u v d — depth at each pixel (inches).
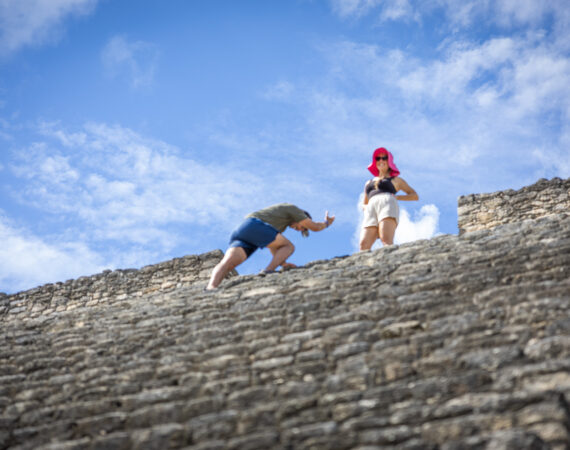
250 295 309.0
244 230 363.6
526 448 176.1
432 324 246.1
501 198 606.5
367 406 208.1
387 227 378.9
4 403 257.4
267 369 241.4
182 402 232.7
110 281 654.5
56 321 331.6
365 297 279.3
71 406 242.8
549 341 217.0
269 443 200.1
